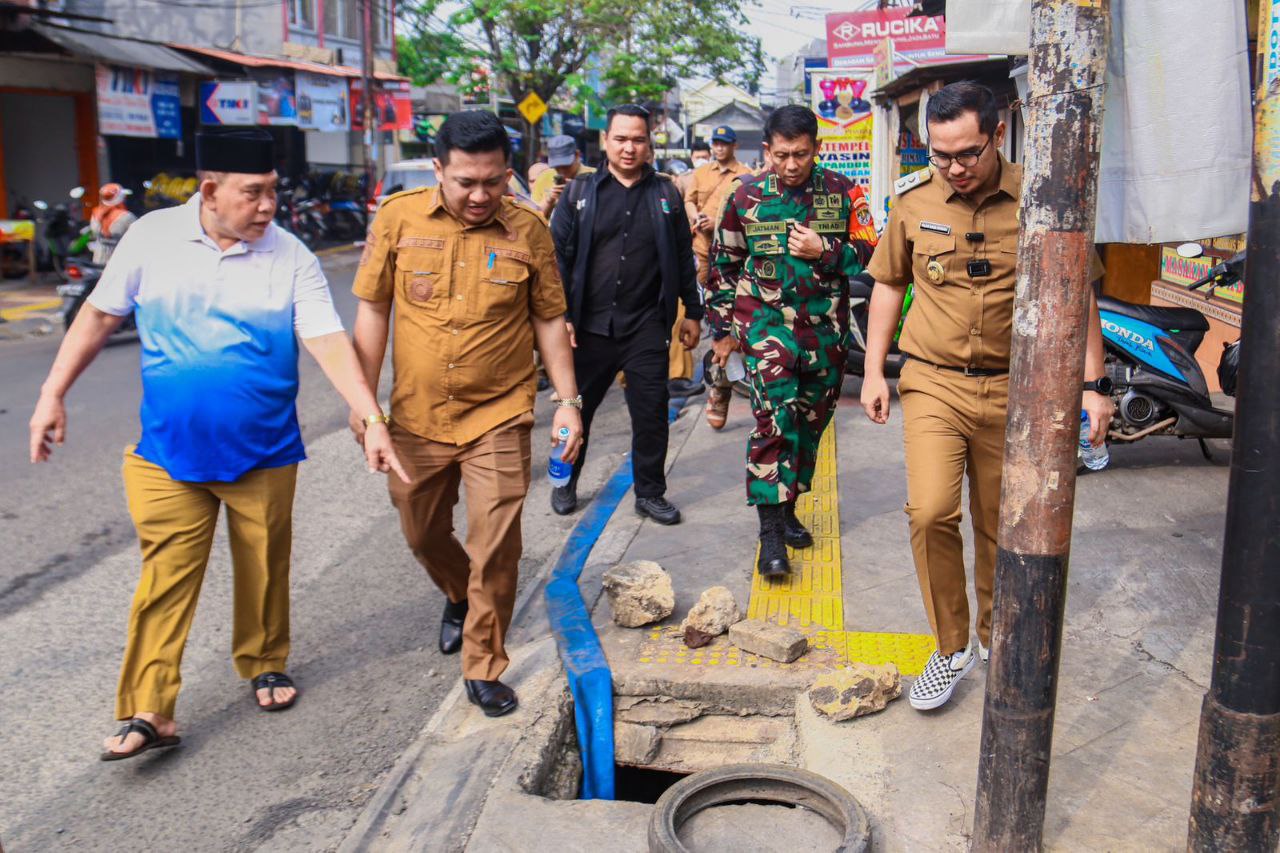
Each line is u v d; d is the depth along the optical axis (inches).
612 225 200.2
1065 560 100.5
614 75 1213.1
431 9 1067.9
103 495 244.5
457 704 143.9
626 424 306.5
